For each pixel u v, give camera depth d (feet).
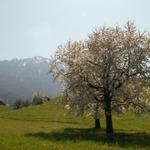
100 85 170.60
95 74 167.94
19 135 161.07
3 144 130.72
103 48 166.61
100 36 172.65
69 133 181.78
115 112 184.85
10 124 225.97
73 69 167.53
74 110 177.06
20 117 287.28
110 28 175.22
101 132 192.65
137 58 166.30
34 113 301.02
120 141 152.46
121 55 167.84
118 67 167.02
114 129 214.28
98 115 177.58
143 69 167.63
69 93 175.63
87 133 184.14
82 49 176.65
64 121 264.52
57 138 154.61
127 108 180.24
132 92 172.24
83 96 169.99
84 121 260.42
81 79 168.35
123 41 167.84
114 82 167.32
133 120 246.06
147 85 174.40
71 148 127.44
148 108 174.50
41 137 156.15
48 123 246.68
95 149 127.75
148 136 176.04
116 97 173.47
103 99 175.01
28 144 132.87
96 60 167.22
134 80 169.78
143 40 169.48
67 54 175.32
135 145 141.38
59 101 181.88
